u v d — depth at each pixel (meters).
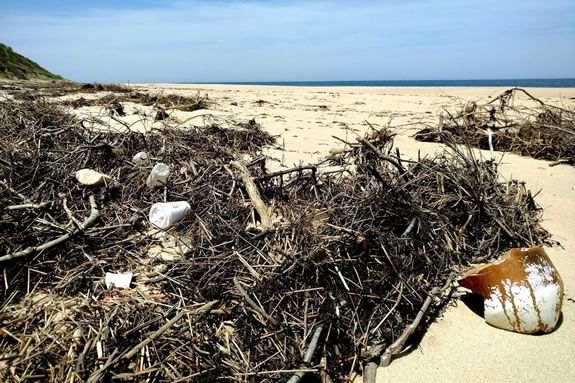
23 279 2.43
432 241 2.95
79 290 2.42
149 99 10.04
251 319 2.22
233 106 10.49
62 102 8.89
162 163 3.61
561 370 2.19
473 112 6.56
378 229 2.77
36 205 2.85
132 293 2.41
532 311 2.36
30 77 29.17
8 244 2.54
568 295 2.74
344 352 2.23
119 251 2.76
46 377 1.89
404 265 2.61
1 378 1.87
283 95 17.27
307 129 7.20
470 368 2.21
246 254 2.64
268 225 3.08
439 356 2.29
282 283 2.35
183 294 2.38
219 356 2.03
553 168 5.24
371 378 2.13
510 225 3.30
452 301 2.72
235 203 3.32
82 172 3.35
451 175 3.41
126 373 1.84
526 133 6.06
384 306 2.44
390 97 16.72
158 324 2.16
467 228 3.25
